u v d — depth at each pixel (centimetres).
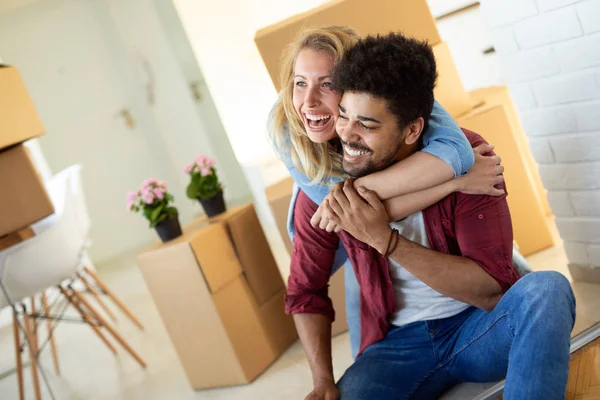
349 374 165
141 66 602
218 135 602
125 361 336
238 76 519
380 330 169
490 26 212
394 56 138
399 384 161
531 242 256
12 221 280
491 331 149
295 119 164
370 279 166
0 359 422
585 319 195
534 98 207
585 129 196
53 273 305
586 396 153
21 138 282
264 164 465
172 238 268
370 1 234
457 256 153
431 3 330
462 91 257
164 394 277
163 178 641
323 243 176
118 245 645
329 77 152
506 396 134
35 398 313
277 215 258
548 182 215
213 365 261
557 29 191
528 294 138
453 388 171
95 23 612
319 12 229
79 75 618
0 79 278
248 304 265
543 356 131
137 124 630
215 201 280
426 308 165
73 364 359
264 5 497
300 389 235
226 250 262
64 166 625
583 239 212
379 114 140
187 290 255
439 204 156
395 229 153
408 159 149
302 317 179
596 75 186
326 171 166
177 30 584
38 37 607
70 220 313
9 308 504
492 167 153
